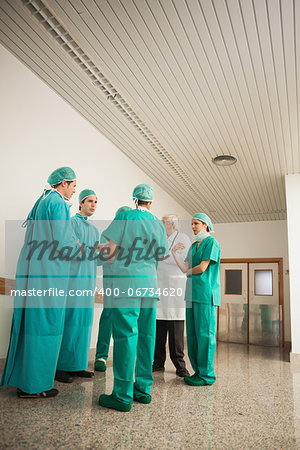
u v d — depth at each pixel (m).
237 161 6.06
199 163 6.19
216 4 2.98
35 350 2.41
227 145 5.50
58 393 2.62
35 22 3.21
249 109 4.51
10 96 3.62
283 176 6.67
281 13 3.05
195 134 5.19
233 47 3.46
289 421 2.24
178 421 2.14
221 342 9.20
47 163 4.09
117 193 5.62
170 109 4.55
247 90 4.12
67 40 3.44
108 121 4.93
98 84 4.11
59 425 1.96
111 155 5.50
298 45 3.40
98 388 2.86
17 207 3.62
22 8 3.08
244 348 7.68
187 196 8.02
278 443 1.85
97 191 5.08
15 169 3.63
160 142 5.43
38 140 3.97
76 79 4.05
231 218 9.80
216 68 3.76
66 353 3.17
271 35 3.29
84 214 3.66
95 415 2.17
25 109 3.81
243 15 3.08
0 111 3.49
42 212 2.59
